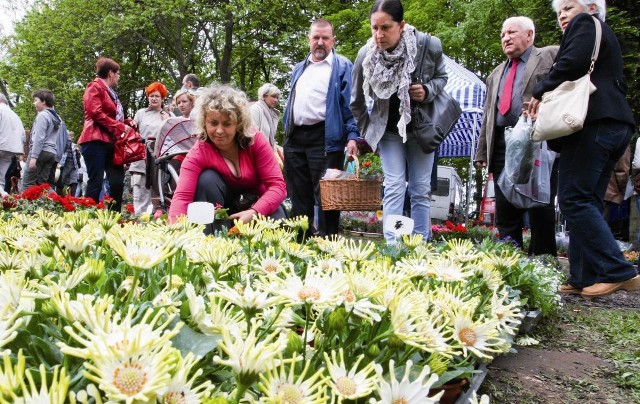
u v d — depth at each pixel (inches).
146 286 52.5
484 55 662.5
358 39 721.6
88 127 246.4
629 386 81.4
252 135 131.7
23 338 31.9
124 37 818.2
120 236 53.5
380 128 156.5
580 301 143.0
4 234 76.4
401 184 160.4
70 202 203.8
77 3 804.6
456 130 553.0
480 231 283.6
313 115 188.4
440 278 63.5
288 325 45.3
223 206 131.1
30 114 926.4
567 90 131.0
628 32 434.6
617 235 423.2
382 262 67.8
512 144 162.4
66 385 21.8
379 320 37.9
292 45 791.7
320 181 177.8
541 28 476.7
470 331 45.3
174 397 25.5
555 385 79.8
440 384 46.8
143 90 874.8
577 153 134.5
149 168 224.2
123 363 23.4
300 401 27.3
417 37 155.5
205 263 58.1
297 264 74.8
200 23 799.7
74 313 29.6
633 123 137.1
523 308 107.8
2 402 22.0
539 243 192.9
